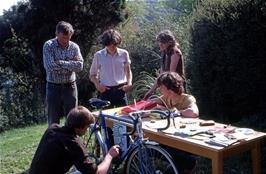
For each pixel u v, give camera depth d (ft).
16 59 38.24
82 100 38.68
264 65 19.25
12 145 22.99
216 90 21.33
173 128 12.59
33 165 10.59
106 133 13.74
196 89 22.53
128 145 13.26
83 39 40.75
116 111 15.03
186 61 24.35
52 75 17.30
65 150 10.30
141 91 28.53
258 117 19.94
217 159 10.73
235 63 19.81
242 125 19.86
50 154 10.28
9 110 30.76
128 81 17.94
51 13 39.65
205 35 21.52
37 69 38.37
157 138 12.51
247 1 19.15
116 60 17.46
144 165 12.34
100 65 17.51
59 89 17.47
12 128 30.45
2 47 39.86
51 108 17.56
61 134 10.50
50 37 39.65
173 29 32.71
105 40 17.15
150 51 32.78
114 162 13.12
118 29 41.01
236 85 20.33
